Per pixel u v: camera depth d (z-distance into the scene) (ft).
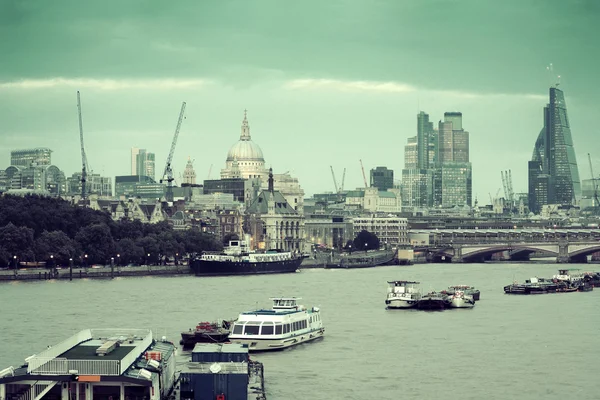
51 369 534.37
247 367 623.77
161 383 578.25
